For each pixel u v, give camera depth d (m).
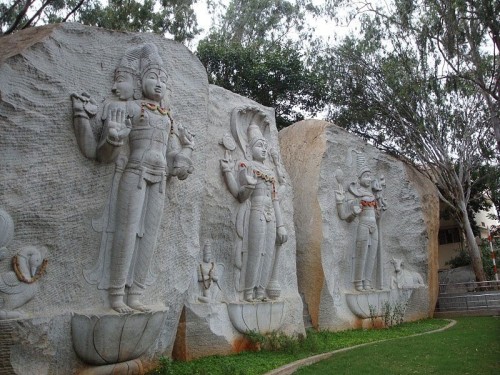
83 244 5.31
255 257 8.02
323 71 18.19
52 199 5.09
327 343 8.48
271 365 6.61
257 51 18.38
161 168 5.73
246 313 7.71
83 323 5.07
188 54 6.89
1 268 4.71
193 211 6.62
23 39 5.39
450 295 14.64
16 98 4.89
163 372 5.75
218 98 8.51
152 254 5.69
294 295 8.96
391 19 15.20
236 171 8.24
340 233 10.53
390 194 12.31
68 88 5.37
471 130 17.22
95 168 5.46
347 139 11.27
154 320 5.58
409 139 17.16
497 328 9.98
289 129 11.42
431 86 14.28
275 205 8.60
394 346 8.07
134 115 5.72
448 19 13.26
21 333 4.63
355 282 10.73
